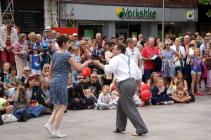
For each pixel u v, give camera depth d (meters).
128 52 14.59
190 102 15.07
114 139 9.47
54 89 9.54
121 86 9.66
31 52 14.88
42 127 10.75
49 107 12.51
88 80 14.23
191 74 16.61
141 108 13.75
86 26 25.69
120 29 27.41
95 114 12.59
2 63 15.20
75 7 24.59
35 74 14.00
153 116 12.26
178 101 14.87
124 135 9.85
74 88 13.43
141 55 15.50
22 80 12.27
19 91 11.78
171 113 12.78
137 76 9.91
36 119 11.82
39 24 23.53
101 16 25.75
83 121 11.50
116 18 26.45
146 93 14.05
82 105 13.44
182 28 30.33
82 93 13.51
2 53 15.23
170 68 15.69
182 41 17.52
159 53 15.70
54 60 9.59
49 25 23.75
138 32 28.31
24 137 9.65
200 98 16.16
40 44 15.06
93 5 25.34
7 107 11.49
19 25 22.83
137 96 14.14
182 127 10.74
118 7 26.45
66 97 9.62
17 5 22.70
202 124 11.14
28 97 12.00
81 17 24.89
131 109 9.68
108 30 26.47
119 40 15.59
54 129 9.63
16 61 14.81
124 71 9.64
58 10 24.09
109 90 13.74
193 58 16.58
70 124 11.09
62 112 9.64
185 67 16.56
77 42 15.70
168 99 14.70
